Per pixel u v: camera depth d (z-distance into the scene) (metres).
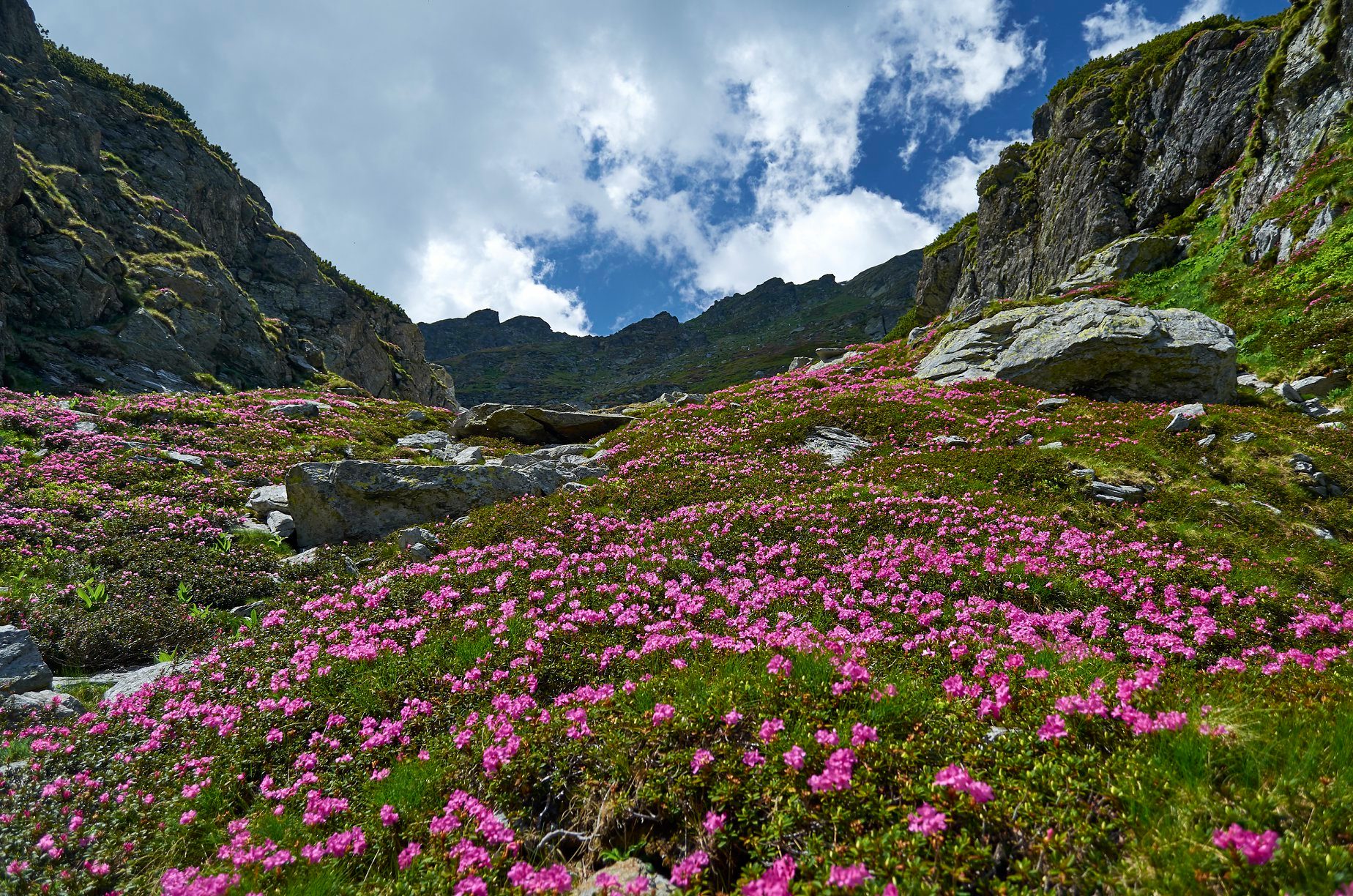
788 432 26.88
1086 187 61.84
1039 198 74.94
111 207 87.69
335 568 15.59
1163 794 3.87
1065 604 11.44
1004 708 5.44
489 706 7.55
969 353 35.94
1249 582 12.09
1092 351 28.11
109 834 5.89
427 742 6.99
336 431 34.19
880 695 5.62
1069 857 3.58
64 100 92.62
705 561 13.90
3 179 63.41
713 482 21.44
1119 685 5.02
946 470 20.28
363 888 4.66
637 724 5.73
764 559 13.81
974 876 3.69
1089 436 21.53
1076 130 68.12
